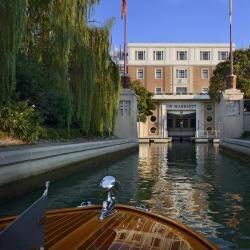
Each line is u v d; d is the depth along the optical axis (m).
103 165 22.33
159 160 25.91
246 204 10.56
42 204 2.93
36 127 17.86
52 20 18.95
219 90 52.59
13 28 12.88
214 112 64.94
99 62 25.88
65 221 4.78
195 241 4.35
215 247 4.20
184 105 66.06
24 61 20.14
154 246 4.07
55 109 23.11
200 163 23.52
